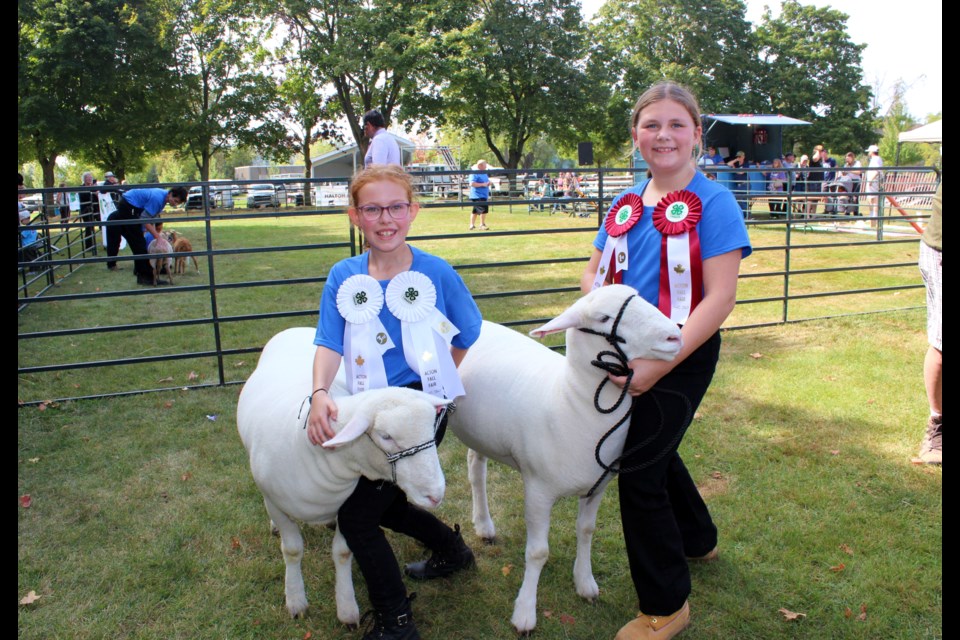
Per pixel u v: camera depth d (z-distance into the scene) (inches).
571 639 110.3
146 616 117.0
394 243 101.8
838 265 423.5
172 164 2554.1
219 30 1305.4
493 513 148.3
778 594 118.7
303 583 121.1
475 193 649.6
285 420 103.0
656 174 100.3
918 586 118.9
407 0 1185.4
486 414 113.8
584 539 116.3
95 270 463.5
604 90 1310.3
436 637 111.3
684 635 109.7
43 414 202.4
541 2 1285.7
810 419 187.5
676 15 1477.6
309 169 1428.4
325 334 103.7
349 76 1254.3
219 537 139.3
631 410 100.0
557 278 405.7
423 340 103.3
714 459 166.2
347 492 100.9
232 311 334.3
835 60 1536.7
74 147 1211.2
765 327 281.0
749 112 1441.9
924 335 264.4
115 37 1155.3
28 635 112.0
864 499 146.9
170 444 182.1
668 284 97.4
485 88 1198.3
